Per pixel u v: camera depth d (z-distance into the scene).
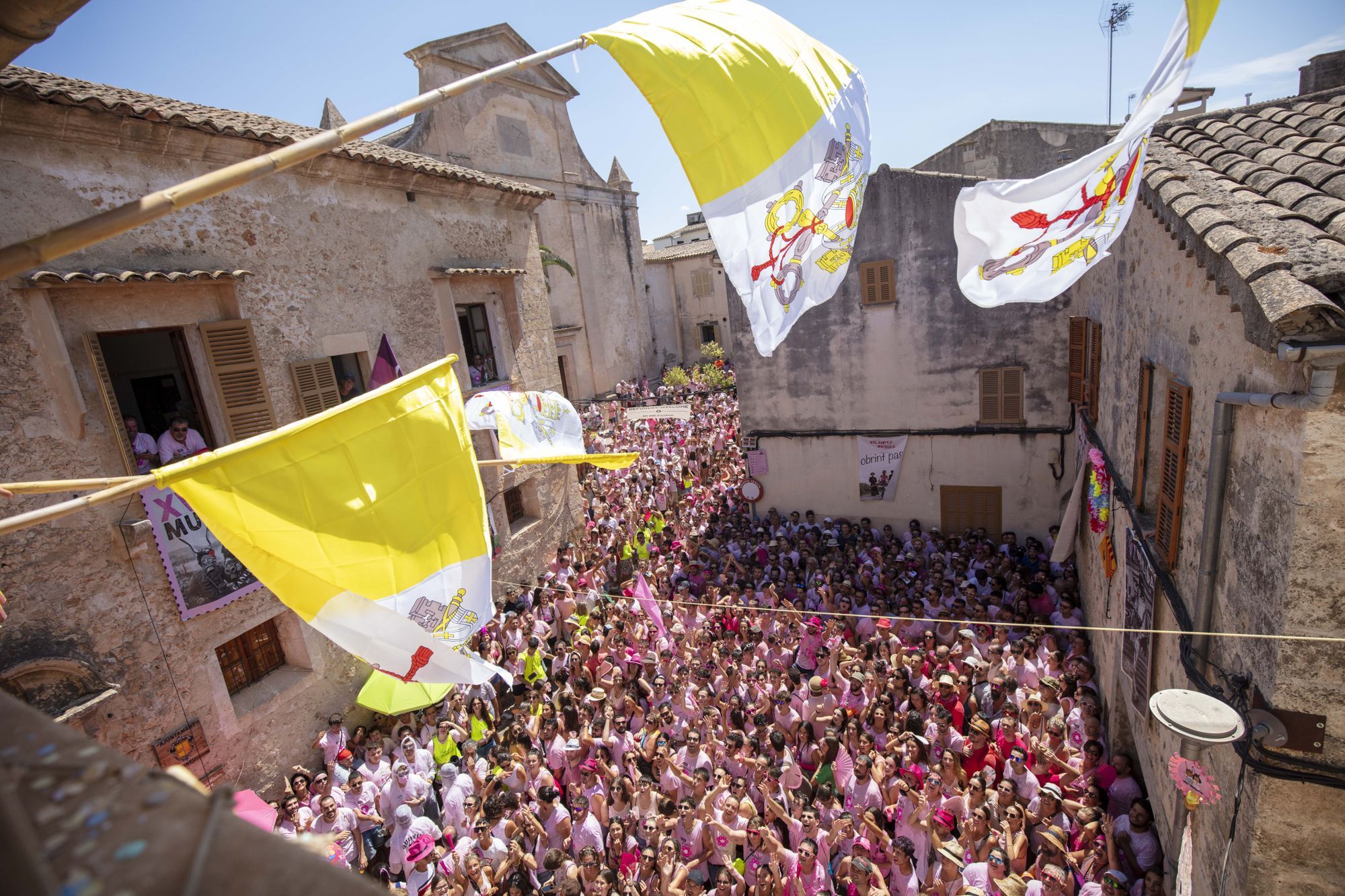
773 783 7.19
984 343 14.36
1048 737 7.31
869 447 15.77
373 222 11.44
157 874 0.67
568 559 15.09
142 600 8.05
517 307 14.70
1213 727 3.52
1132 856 5.87
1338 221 3.72
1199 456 4.93
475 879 6.77
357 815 8.21
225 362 8.94
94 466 7.70
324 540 4.26
